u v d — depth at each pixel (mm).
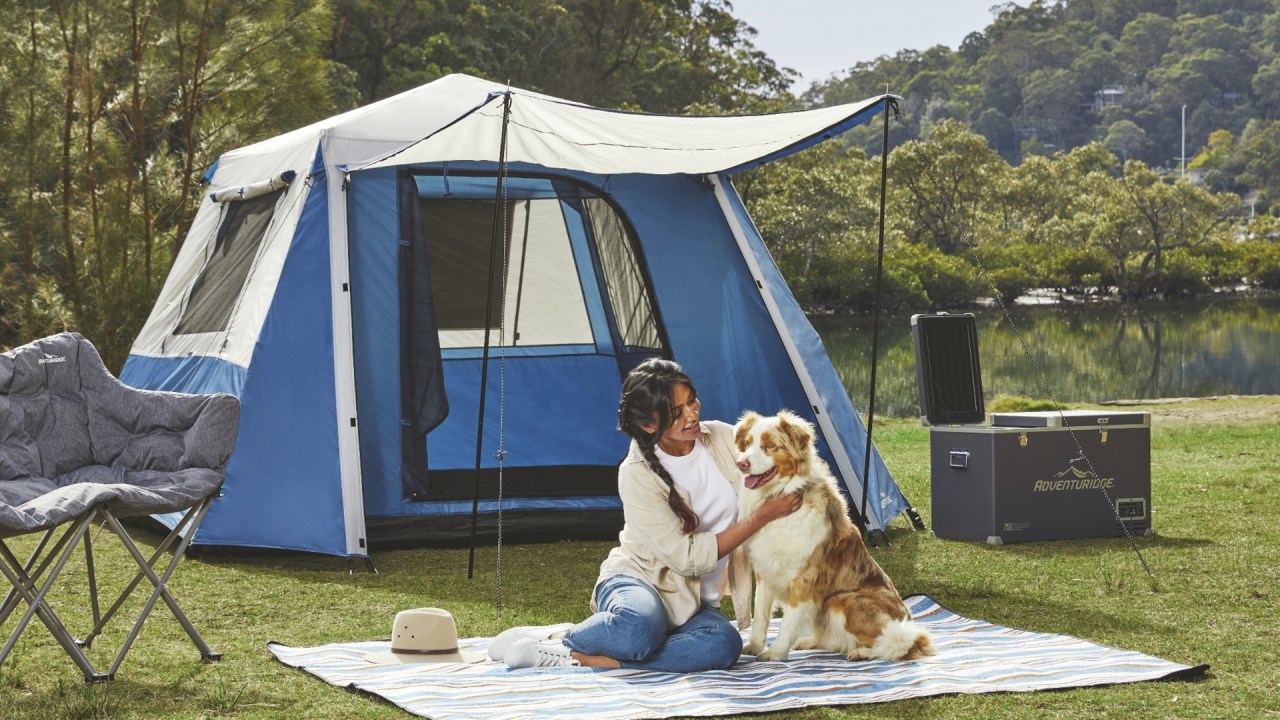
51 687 3602
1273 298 63625
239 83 12414
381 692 3447
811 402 6469
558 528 6273
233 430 3848
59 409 3871
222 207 7363
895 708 3340
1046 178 67125
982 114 140250
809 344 6637
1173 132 138125
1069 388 26938
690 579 3803
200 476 3727
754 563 3877
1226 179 114188
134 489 3537
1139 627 4367
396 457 6137
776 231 48312
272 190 6527
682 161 6262
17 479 3684
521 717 3178
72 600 4887
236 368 5980
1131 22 150750
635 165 6254
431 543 6094
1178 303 61250
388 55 37812
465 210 7773
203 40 12352
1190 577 5148
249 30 12492
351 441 5801
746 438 3762
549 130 5691
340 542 5645
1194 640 4152
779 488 3775
